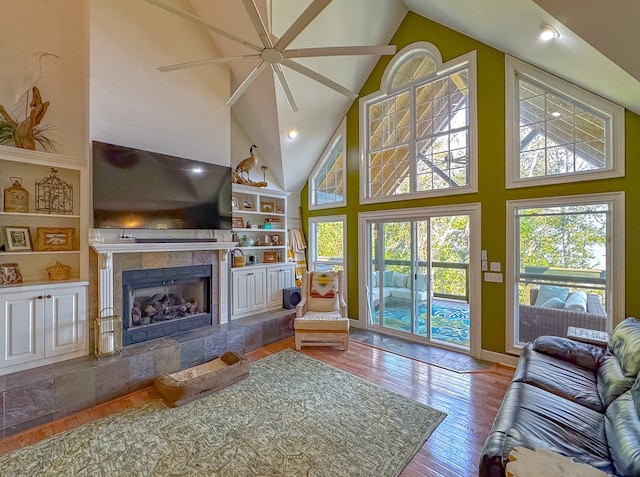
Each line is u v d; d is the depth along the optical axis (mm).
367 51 2182
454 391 2975
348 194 5277
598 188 3021
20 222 3023
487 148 3695
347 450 2148
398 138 4699
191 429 2391
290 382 3160
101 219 3141
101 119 3252
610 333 2943
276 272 5082
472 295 3844
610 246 3004
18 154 2729
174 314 3926
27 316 2709
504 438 1466
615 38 1838
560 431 1628
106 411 2682
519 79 3549
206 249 4008
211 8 3775
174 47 3850
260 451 2137
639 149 2828
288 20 3588
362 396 2879
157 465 2012
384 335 4711
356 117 5121
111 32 3340
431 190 4227
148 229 3635
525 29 2730
